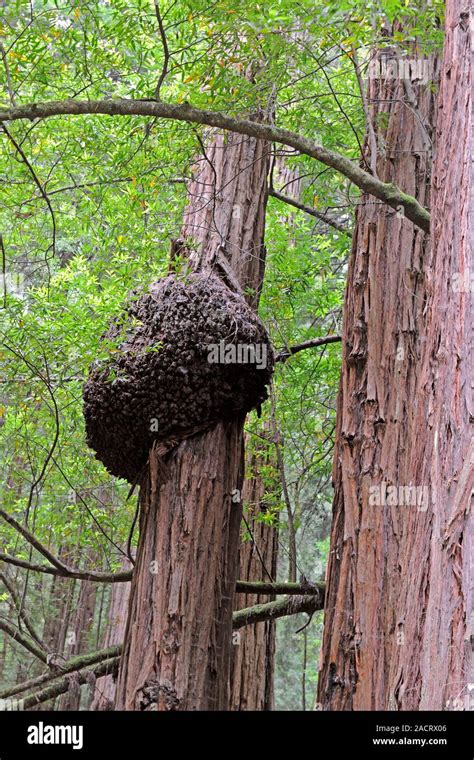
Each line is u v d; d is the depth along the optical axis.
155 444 5.46
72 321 6.14
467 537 2.71
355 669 5.04
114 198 6.55
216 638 5.38
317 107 6.35
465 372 2.87
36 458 7.35
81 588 13.16
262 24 4.44
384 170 6.07
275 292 7.99
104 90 5.45
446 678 2.66
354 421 5.58
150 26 4.81
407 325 5.68
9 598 8.59
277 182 10.26
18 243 6.89
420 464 3.09
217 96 4.88
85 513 7.96
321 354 8.31
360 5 4.42
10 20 4.51
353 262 5.96
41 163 6.19
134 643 5.29
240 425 5.71
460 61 3.32
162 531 5.39
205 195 6.18
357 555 5.27
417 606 2.91
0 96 5.71
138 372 5.36
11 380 6.09
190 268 5.70
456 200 3.12
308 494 10.05
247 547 8.83
